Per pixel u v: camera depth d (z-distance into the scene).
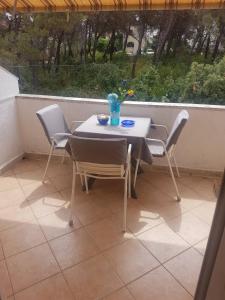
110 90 5.86
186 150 3.06
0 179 3.01
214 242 0.95
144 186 2.87
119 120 2.73
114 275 1.71
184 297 1.56
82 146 1.96
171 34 5.66
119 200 2.59
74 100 3.19
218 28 5.20
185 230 2.15
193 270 1.75
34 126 3.44
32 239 2.04
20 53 6.15
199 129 2.94
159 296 1.57
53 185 2.88
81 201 2.56
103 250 1.93
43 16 5.84
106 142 1.90
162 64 5.75
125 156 2.01
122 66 5.98
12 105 3.29
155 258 1.86
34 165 3.39
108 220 2.27
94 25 5.96
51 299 1.55
